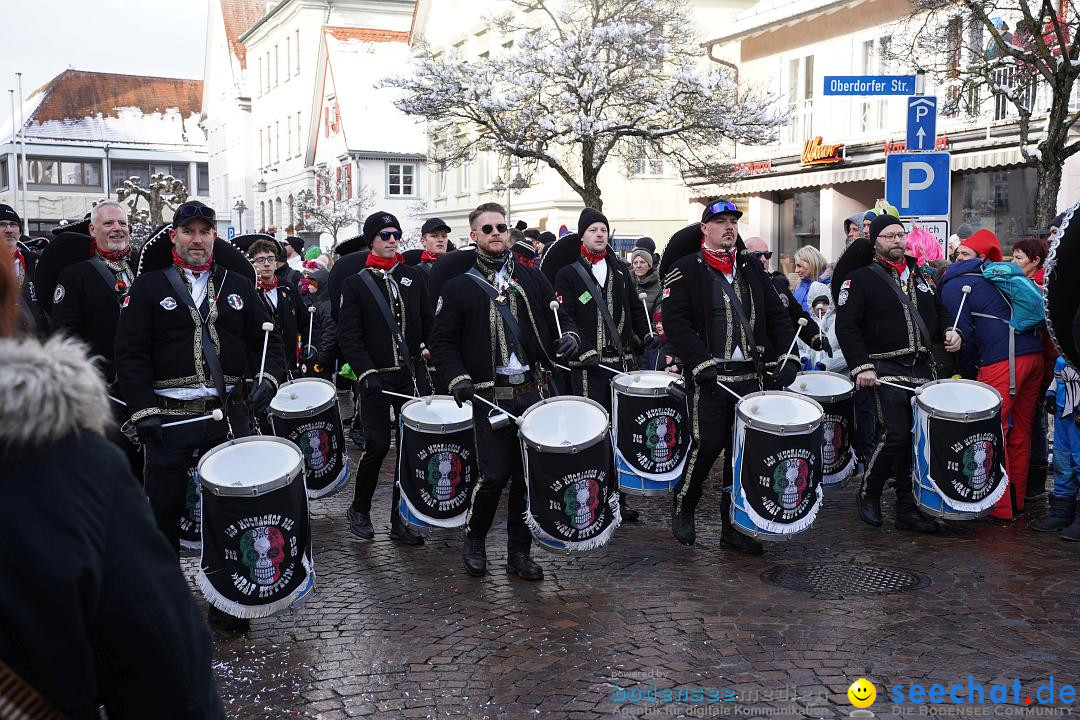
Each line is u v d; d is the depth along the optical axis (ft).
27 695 5.84
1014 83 51.03
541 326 19.97
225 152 220.43
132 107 236.84
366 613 17.95
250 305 18.22
